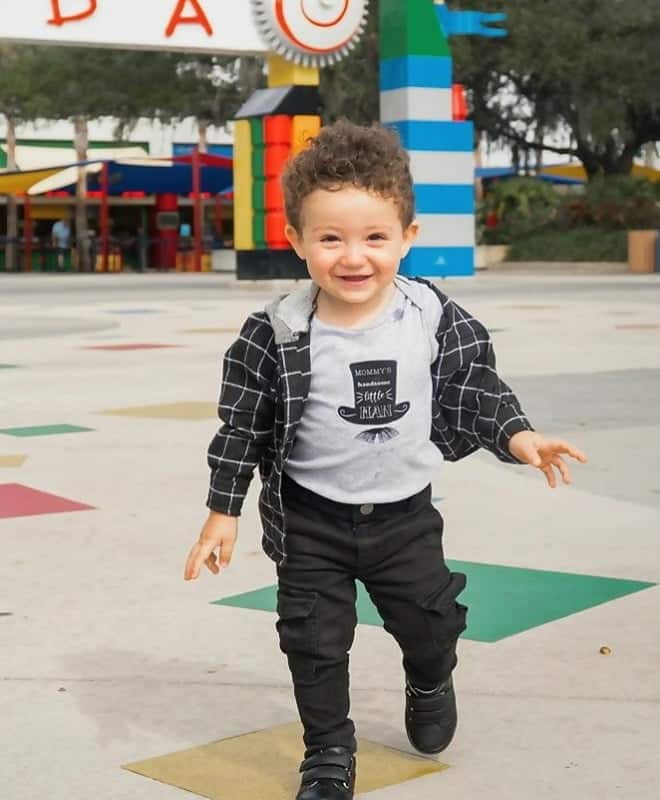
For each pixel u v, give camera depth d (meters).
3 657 4.32
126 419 9.23
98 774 3.42
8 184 47.31
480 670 4.16
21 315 20.20
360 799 3.26
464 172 28.48
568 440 8.16
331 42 25.78
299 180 3.22
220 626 4.62
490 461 7.66
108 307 22.03
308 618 3.33
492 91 47.38
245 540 5.85
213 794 3.30
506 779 3.36
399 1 27.53
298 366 3.29
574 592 4.98
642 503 6.49
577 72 43.38
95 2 24.58
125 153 64.31
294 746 3.61
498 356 13.01
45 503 6.59
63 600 4.93
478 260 44.16
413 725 3.52
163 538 5.86
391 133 3.28
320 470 3.34
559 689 3.98
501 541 5.77
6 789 3.33
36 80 46.88
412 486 3.39
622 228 45.31
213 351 13.93
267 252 27.03
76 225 51.69
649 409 9.44
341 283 3.22
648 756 3.48
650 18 43.59
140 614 4.76
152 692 4.01
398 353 3.31
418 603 3.38
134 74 46.16
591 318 18.17
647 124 48.41
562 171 60.00
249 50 25.61
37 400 10.27
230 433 3.38
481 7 43.47
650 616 4.68
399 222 3.24
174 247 49.72
